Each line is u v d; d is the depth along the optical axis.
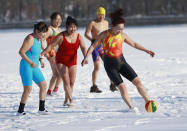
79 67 35.97
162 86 24.20
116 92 23.09
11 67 38.84
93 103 19.27
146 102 16.61
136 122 14.17
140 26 145.50
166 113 15.71
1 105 19.61
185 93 21.22
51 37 22.28
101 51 23.11
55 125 14.38
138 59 41.66
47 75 31.34
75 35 18.48
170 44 59.41
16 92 24.03
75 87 25.22
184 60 39.03
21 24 161.00
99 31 24.03
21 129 13.98
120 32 16.86
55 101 20.58
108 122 14.41
